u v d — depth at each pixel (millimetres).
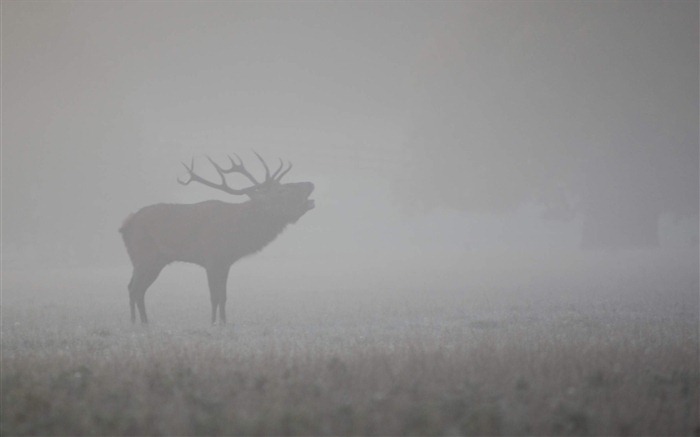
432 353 30547
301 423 19188
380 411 20375
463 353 30969
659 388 23734
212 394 22750
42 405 21828
